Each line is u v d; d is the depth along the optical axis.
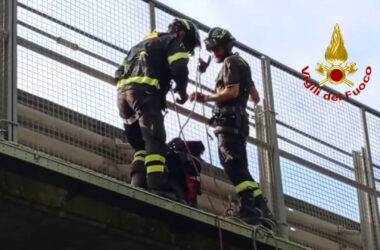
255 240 11.02
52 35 10.96
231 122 11.45
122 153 11.39
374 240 13.55
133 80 10.84
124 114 10.98
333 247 13.16
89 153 11.05
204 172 11.95
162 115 10.84
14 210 9.60
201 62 11.88
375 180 13.94
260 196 11.50
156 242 10.35
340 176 13.46
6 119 10.05
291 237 12.64
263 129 12.66
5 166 9.36
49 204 9.65
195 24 12.34
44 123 10.66
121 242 10.34
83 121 11.05
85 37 11.30
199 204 11.89
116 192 9.91
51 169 9.47
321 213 13.05
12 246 10.48
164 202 10.27
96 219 9.93
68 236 10.23
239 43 12.83
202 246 10.72
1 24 10.48
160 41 10.97
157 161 10.62
